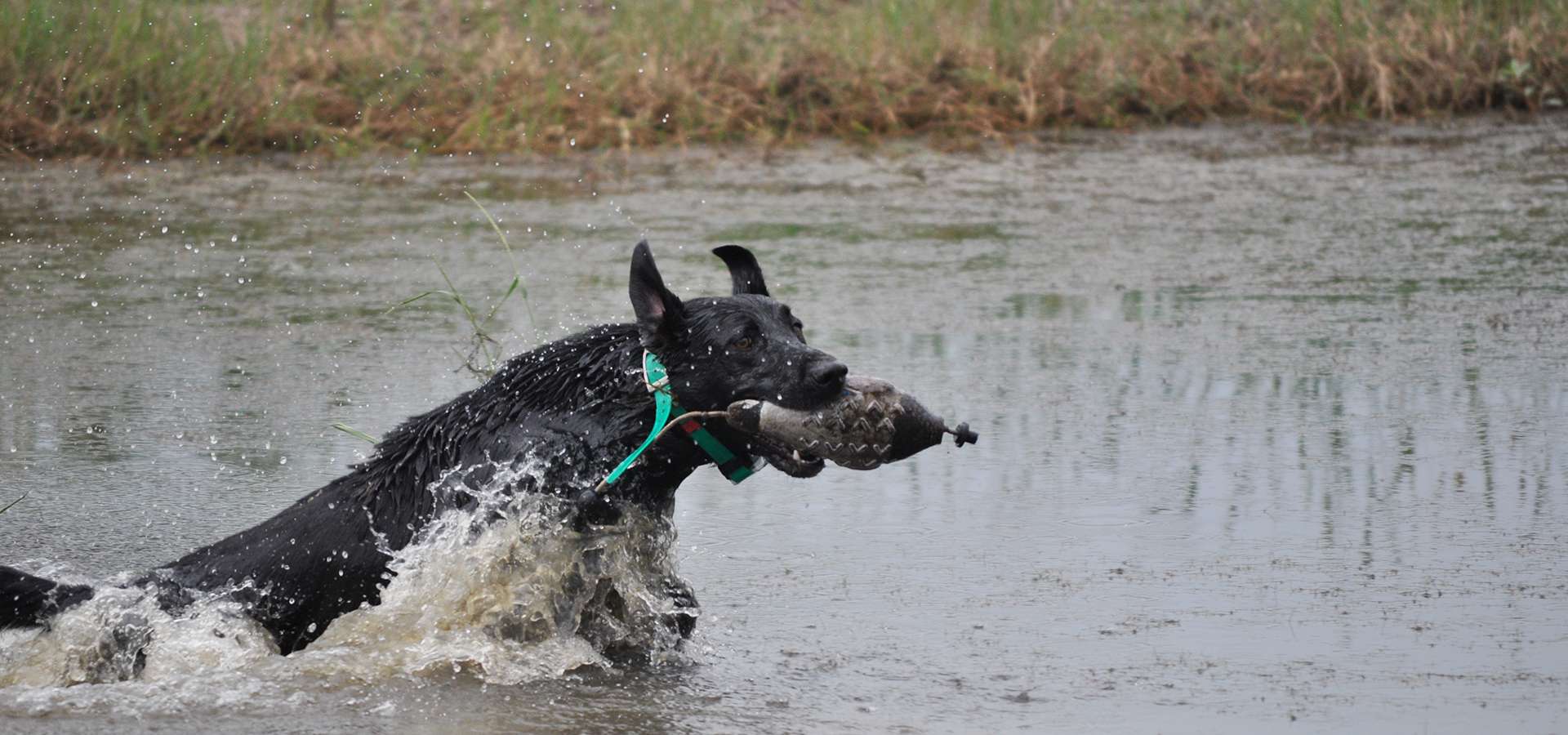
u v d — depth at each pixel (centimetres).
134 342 1340
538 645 741
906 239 1711
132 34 2259
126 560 875
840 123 2327
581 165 2127
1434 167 2059
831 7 2612
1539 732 643
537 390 755
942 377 1212
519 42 2384
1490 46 2470
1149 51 2467
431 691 699
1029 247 1678
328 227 1783
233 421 1127
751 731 655
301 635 757
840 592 825
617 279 1530
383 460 764
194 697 689
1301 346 1291
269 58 2305
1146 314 1402
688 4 2481
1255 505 942
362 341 1337
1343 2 2503
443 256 1644
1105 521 922
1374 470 997
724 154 2198
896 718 667
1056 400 1158
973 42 2428
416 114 2270
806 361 709
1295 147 2211
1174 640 750
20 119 2158
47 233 1753
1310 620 771
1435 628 757
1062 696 689
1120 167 2106
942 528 916
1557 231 1700
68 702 684
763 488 999
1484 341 1296
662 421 727
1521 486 961
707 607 807
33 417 1138
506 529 739
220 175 2066
